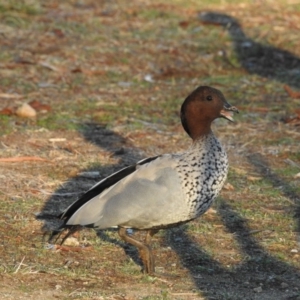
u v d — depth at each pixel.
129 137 14.41
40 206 11.16
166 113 15.88
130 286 8.94
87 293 8.62
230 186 12.11
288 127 15.04
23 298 8.45
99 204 9.05
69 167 12.80
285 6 24.41
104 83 17.69
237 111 9.60
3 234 10.16
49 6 23.17
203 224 10.77
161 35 21.25
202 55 19.84
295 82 18.23
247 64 19.47
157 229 9.27
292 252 10.02
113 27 21.66
